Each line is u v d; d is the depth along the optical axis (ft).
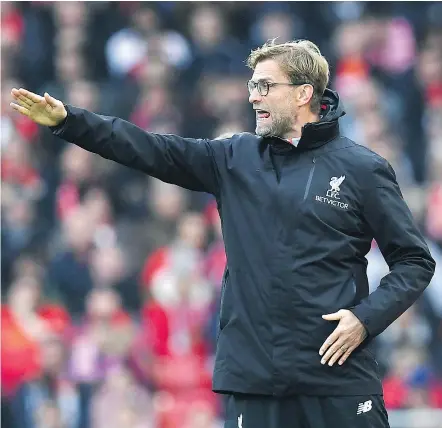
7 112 140.87
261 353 49.57
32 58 151.74
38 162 137.69
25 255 123.75
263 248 50.11
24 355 109.81
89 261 122.83
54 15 155.12
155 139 52.19
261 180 51.08
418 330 118.62
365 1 163.53
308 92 52.19
